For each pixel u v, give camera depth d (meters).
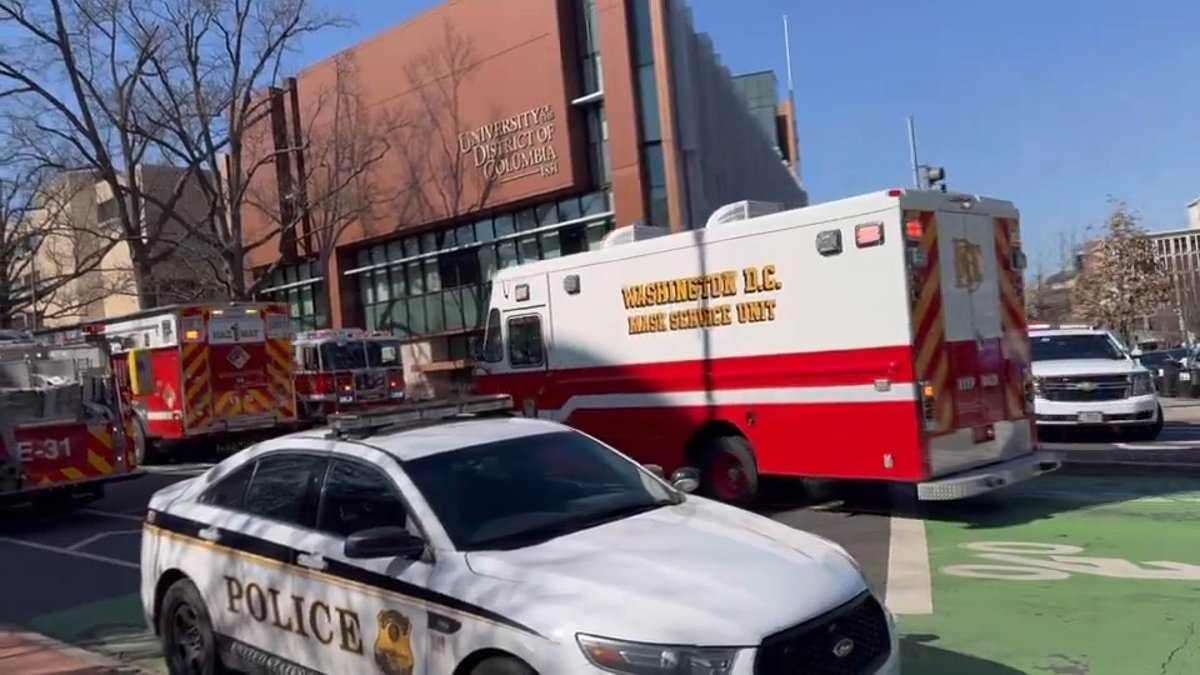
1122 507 10.01
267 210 36.44
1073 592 7.10
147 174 43.84
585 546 4.69
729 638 3.89
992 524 9.66
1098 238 45.31
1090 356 16.83
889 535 9.52
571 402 12.59
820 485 12.22
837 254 9.87
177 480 18.75
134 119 34.88
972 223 10.18
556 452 5.69
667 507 5.39
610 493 5.47
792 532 5.03
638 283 11.77
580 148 29.52
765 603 4.09
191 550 6.12
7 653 7.69
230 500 6.08
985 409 10.08
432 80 33.09
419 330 36.09
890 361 9.50
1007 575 7.70
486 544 4.79
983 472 9.78
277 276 42.75
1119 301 43.91
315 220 38.41
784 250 10.29
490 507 5.06
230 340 20.98
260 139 38.31
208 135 34.19
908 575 7.95
